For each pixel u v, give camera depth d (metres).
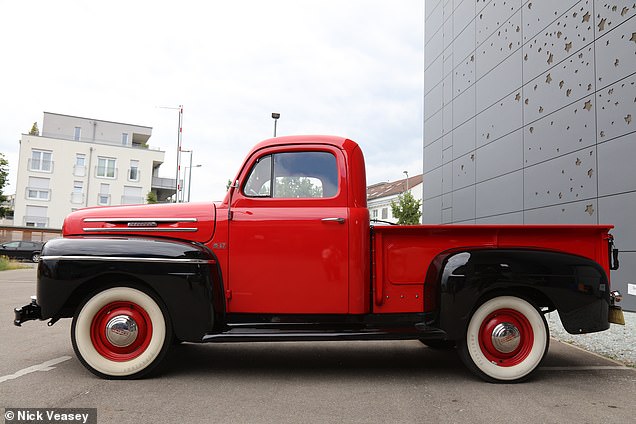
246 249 4.46
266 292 4.43
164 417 3.33
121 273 4.18
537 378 4.47
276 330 4.30
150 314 4.23
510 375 4.27
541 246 4.54
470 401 3.76
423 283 4.58
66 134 48.62
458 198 15.21
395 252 4.58
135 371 4.22
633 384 4.27
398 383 4.27
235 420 3.29
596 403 3.72
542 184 10.81
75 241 4.25
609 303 4.41
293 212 4.50
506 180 12.37
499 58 12.79
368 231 4.54
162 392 3.91
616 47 8.67
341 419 3.33
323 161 4.67
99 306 4.23
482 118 13.70
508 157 12.28
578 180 9.64
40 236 36.25
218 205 4.61
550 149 10.55
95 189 45.59
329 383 4.26
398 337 4.21
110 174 46.12
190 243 4.39
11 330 6.71
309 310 4.43
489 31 13.36
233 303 4.44
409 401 3.75
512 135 12.12
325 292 4.41
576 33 9.78
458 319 4.22
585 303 4.29
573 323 4.27
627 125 8.38
